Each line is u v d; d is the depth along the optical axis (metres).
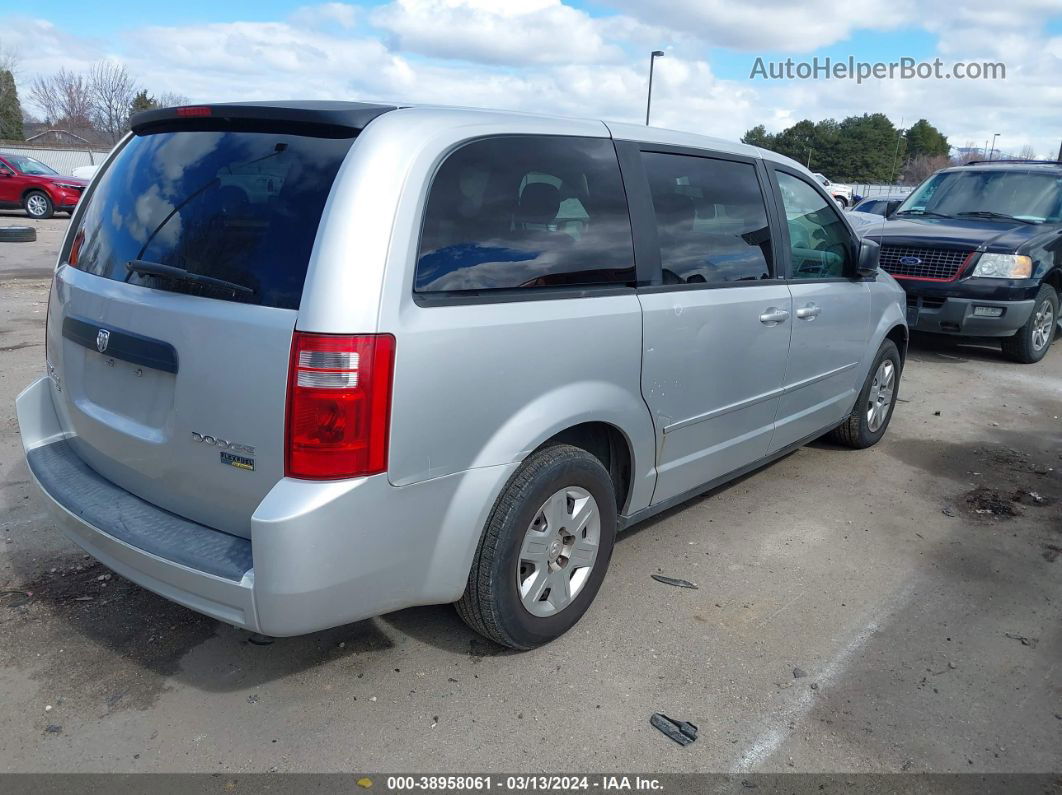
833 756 2.55
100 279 2.77
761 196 3.91
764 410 4.04
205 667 2.86
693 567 3.73
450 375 2.42
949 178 9.69
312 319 2.19
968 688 2.92
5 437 4.87
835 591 3.57
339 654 2.97
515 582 2.79
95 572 3.45
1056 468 5.25
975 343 9.44
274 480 2.28
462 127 2.58
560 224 2.85
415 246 2.36
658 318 3.16
